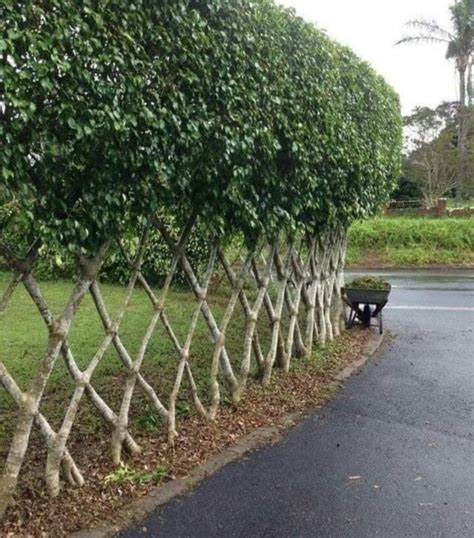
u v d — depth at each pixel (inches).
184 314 300.2
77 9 90.6
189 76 114.3
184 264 145.6
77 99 91.4
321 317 242.2
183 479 121.3
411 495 116.4
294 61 160.2
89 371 118.0
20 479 113.0
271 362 185.8
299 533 102.0
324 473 126.4
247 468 128.4
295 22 162.1
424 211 788.0
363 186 229.3
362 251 650.2
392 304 378.0
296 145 155.0
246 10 133.3
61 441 109.3
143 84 103.6
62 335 107.1
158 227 136.4
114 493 113.0
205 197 134.3
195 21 114.0
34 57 84.0
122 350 127.9
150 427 142.6
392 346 255.4
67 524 101.7
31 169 92.7
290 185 163.5
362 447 141.5
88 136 95.0
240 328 270.5
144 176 109.1
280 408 168.1
